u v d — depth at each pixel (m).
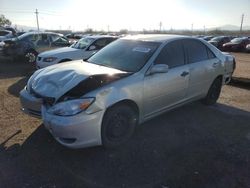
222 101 5.99
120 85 3.47
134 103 3.69
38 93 3.51
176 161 3.37
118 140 3.64
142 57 4.05
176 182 2.95
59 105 3.16
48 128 3.28
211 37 34.44
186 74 4.48
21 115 4.72
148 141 3.88
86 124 3.16
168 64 4.23
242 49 26.12
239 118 4.93
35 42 11.80
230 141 3.97
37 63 8.85
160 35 4.83
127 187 2.86
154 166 3.25
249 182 2.98
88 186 2.86
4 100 5.61
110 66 4.11
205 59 5.05
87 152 3.51
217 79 5.51
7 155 3.39
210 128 4.42
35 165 3.20
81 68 3.94
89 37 9.48
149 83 3.82
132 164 3.28
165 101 4.22
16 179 2.93
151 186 2.88
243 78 7.71
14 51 11.38
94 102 3.18
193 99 4.95
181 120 4.72
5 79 7.95
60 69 3.96
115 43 4.79
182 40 4.64
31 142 3.73
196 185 2.90
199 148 3.72
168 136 4.06
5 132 4.02
